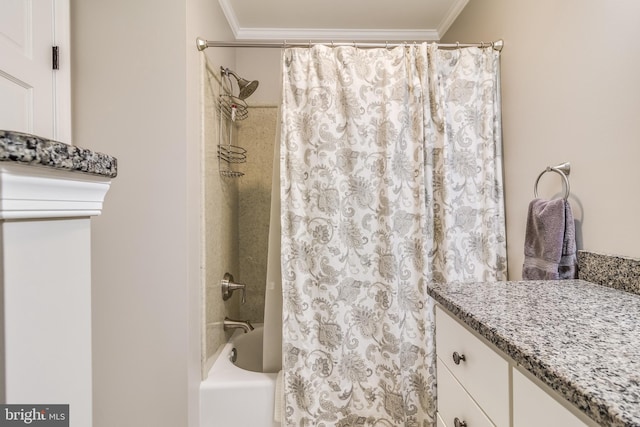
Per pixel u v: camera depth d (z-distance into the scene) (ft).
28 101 3.57
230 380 4.86
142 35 4.30
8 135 1.03
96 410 4.29
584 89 3.40
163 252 4.31
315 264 4.66
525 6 4.36
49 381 1.29
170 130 4.31
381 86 4.73
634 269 2.84
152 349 4.28
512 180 4.69
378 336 4.72
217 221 5.74
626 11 2.92
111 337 4.29
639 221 2.85
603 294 2.86
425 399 4.65
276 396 4.73
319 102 4.67
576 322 2.18
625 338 1.91
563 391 1.47
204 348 4.87
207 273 5.07
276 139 4.99
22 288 1.16
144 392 4.28
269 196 7.70
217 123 5.76
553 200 3.60
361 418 4.69
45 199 1.23
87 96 4.28
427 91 4.75
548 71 3.93
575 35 3.51
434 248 4.88
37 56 3.66
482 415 2.35
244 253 7.70
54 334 1.32
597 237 3.27
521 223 4.49
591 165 3.32
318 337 4.68
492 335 2.04
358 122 4.67
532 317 2.28
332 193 4.63
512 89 4.68
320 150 4.63
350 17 7.09
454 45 4.93
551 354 1.70
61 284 1.37
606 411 1.25
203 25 5.11
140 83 4.30
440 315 3.15
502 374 2.10
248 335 6.69
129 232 4.30
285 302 4.63
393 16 7.05
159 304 4.30
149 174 4.31
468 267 4.81
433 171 4.87
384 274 4.66
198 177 4.79
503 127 4.91
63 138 3.98
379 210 4.73
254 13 6.93
